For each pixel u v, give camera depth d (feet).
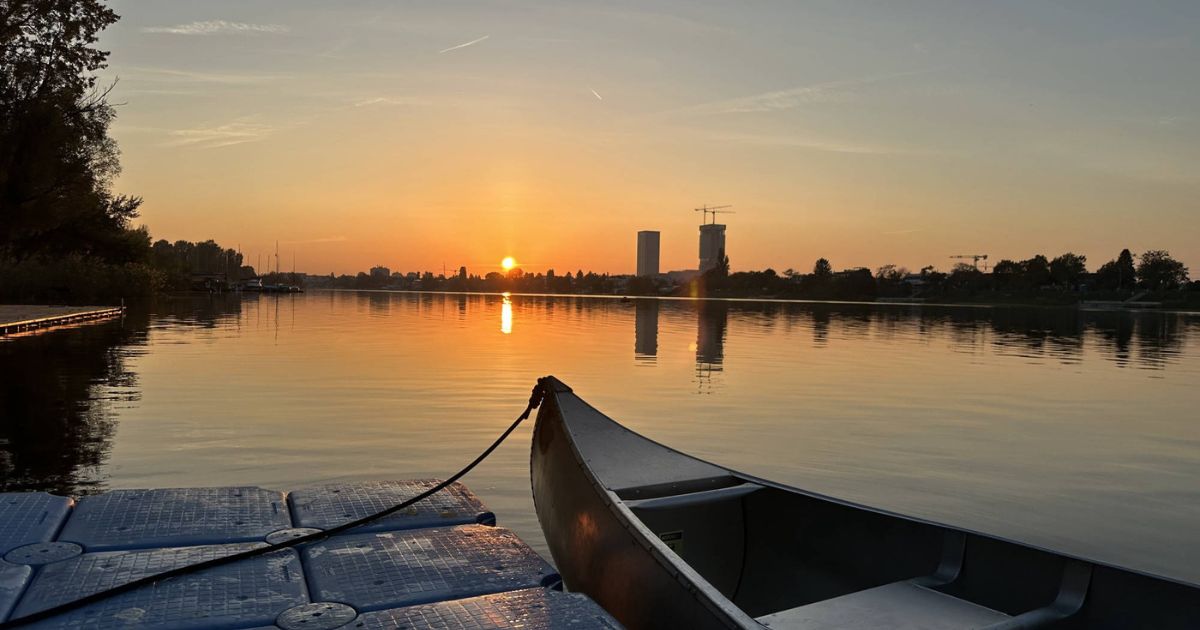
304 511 13.30
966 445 34.88
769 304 407.03
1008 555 12.83
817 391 51.83
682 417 40.65
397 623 8.96
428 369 59.82
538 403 19.36
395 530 12.64
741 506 17.11
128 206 115.44
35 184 87.97
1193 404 48.78
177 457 28.99
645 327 131.13
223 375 54.39
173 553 11.09
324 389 47.83
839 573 15.40
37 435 32.58
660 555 11.57
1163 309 441.68
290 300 296.71
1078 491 27.40
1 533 11.55
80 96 93.45
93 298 191.52
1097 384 59.36
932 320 197.16
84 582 9.89
